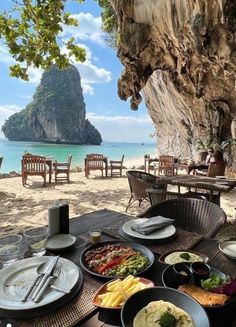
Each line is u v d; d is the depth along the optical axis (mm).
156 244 1441
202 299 906
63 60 3834
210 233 1819
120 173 9047
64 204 1517
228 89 7527
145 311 839
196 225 2119
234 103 8094
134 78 5527
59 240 1424
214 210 2047
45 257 1196
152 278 1093
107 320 855
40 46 3592
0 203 5211
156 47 5078
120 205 5137
